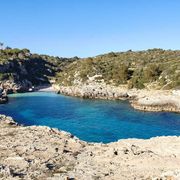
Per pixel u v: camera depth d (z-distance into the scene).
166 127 75.06
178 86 122.31
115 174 28.22
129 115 92.50
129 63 169.88
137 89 136.00
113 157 33.91
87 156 34.91
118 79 148.88
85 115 91.69
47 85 183.38
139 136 64.75
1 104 115.06
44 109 103.19
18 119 84.31
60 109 103.50
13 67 179.12
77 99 132.50
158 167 29.84
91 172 28.83
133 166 30.61
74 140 42.16
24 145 38.25
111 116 90.31
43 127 49.31
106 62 182.00
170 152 34.97
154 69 140.75
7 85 157.38
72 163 32.06
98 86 144.25
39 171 28.97
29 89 163.00
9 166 30.02
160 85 131.25
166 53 190.62
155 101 104.38
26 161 31.77
